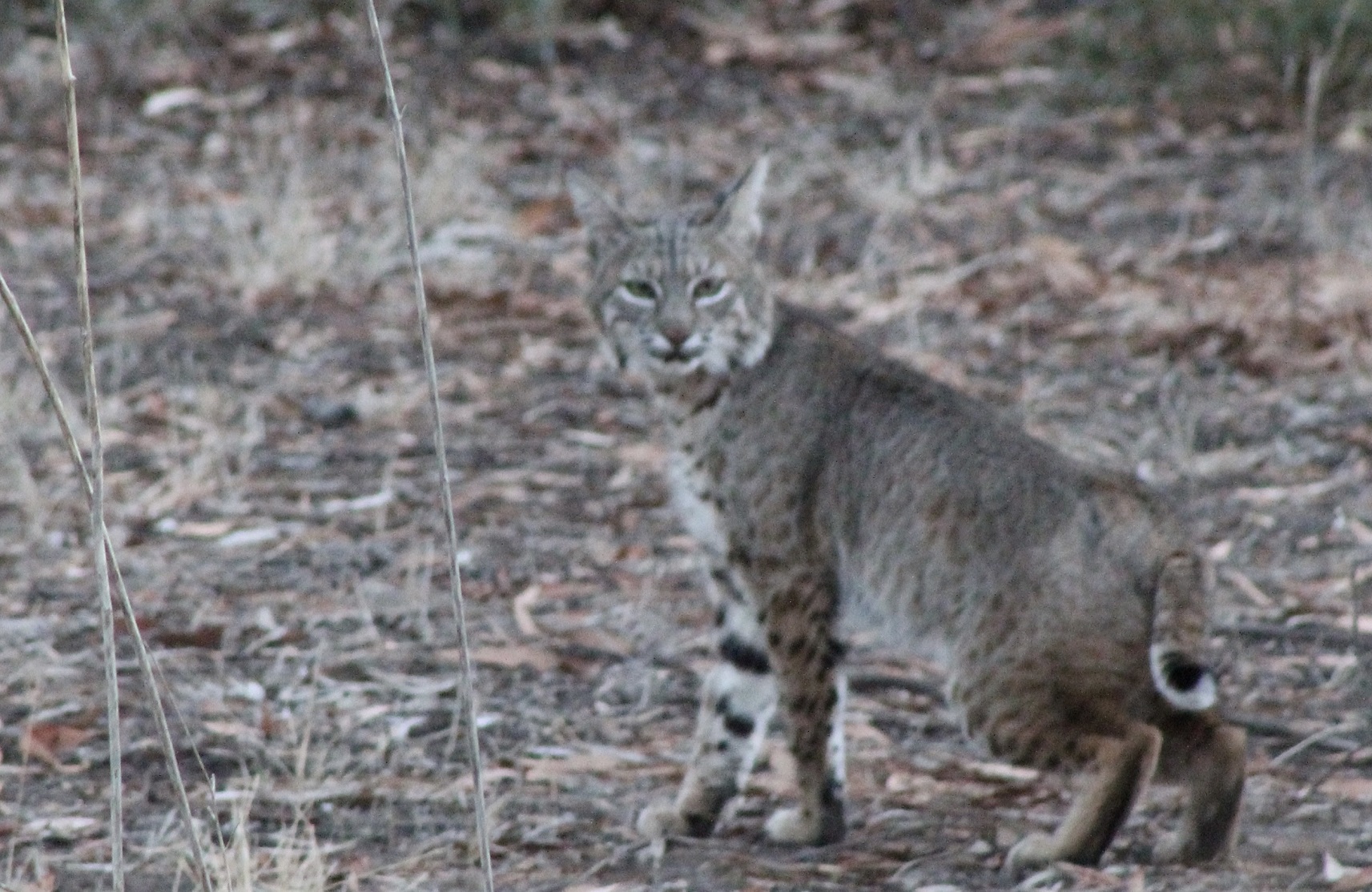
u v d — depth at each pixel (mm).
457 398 14555
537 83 21609
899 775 9328
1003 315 15945
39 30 22266
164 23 22297
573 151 19938
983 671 8250
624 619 11109
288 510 12547
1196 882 7875
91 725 9570
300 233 16984
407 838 8531
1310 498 12539
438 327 15836
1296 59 20812
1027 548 8180
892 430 8703
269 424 13977
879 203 18453
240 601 11172
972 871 8172
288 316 15906
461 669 6859
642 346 9312
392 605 11164
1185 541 8070
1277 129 20297
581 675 10422
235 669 10336
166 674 10172
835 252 17297
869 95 21328
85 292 6473
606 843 8555
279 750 9367
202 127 20234
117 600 11094
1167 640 7754
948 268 16969
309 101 20797
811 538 8859
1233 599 11211
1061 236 17688
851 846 8602
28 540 11992
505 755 9430
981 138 20281
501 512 12609
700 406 9164
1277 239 17391
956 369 14836
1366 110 20438
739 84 21766
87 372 6473
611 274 9531
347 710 9875
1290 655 10516
